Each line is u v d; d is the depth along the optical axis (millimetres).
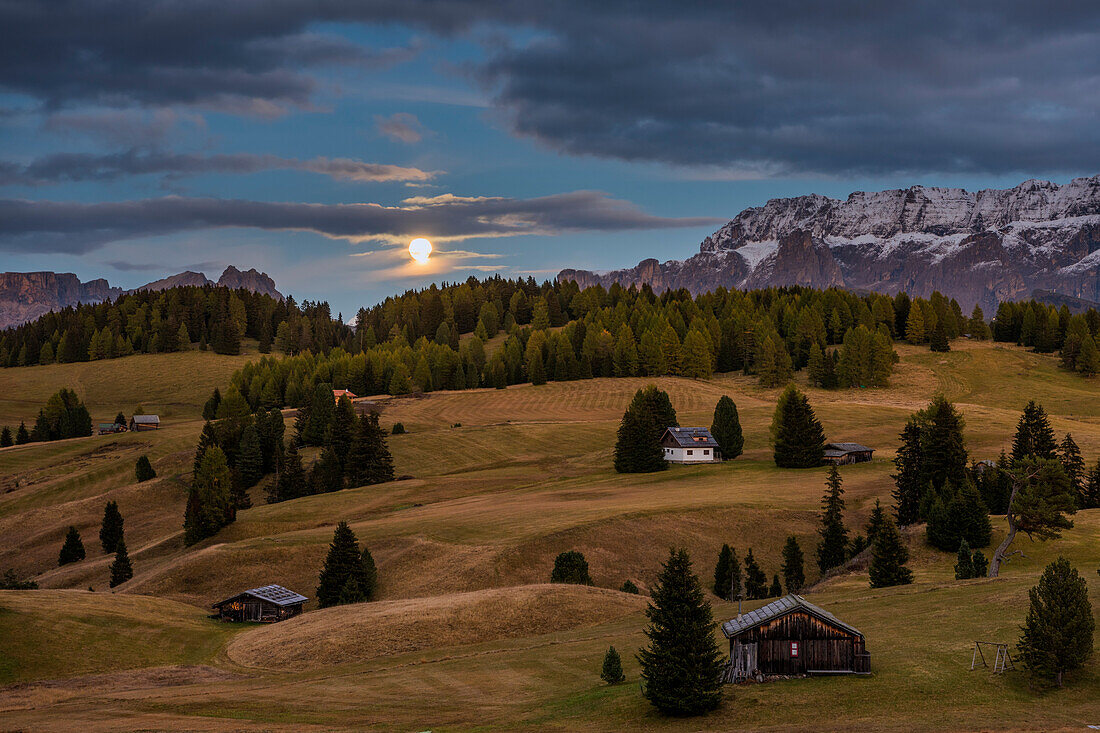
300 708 45938
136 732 40781
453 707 45375
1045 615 41000
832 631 44125
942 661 44281
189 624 72812
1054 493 72000
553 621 67438
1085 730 34219
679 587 41625
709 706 40344
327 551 96438
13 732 41688
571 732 39219
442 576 86688
